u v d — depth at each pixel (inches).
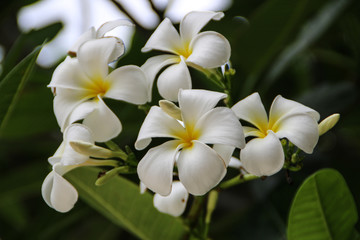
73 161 32.6
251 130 32.9
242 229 41.3
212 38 33.5
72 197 33.1
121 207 37.2
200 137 31.8
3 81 34.9
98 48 33.8
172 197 36.5
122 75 33.5
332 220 35.1
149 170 31.8
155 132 32.2
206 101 32.2
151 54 43.1
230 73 35.2
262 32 41.5
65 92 33.9
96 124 33.2
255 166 31.8
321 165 42.7
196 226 36.8
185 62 33.4
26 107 40.3
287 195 41.4
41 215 42.6
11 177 42.9
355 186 42.1
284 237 40.1
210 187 31.3
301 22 41.9
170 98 33.3
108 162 34.5
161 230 37.4
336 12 42.6
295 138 32.0
